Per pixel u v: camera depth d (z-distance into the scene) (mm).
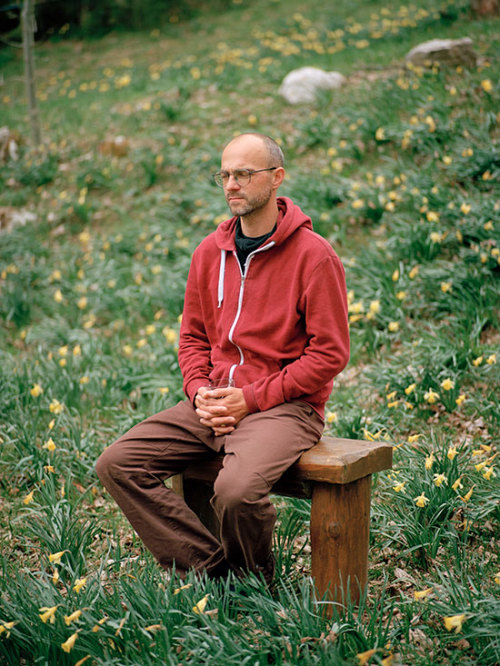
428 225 5680
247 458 2342
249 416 2555
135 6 17734
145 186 8016
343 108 8195
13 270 6562
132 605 2352
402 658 2234
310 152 7797
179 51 14672
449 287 4898
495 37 9758
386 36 11359
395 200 6301
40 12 17922
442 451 3219
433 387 4133
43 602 2402
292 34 14078
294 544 3051
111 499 3643
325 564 2398
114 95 11383
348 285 5402
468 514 2969
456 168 6320
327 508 2381
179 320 5566
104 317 6055
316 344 2539
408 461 3365
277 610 2340
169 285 6035
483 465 2914
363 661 1925
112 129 9680
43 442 3990
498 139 6664
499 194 5871
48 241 7453
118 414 4504
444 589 2451
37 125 9242
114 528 3301
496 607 2244
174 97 10336
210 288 2805
